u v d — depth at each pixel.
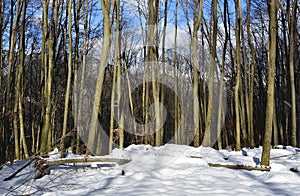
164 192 5.11
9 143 13.05
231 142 18.20
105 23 7.21
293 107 12.03
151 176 6.37
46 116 8.45
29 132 16.50
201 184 5.75
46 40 9.65
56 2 9.78
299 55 18.67
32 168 6.93
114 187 5.48
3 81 15.11
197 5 12.15
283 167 7.04
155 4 11.19
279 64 19.50
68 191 5.24
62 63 16.89
